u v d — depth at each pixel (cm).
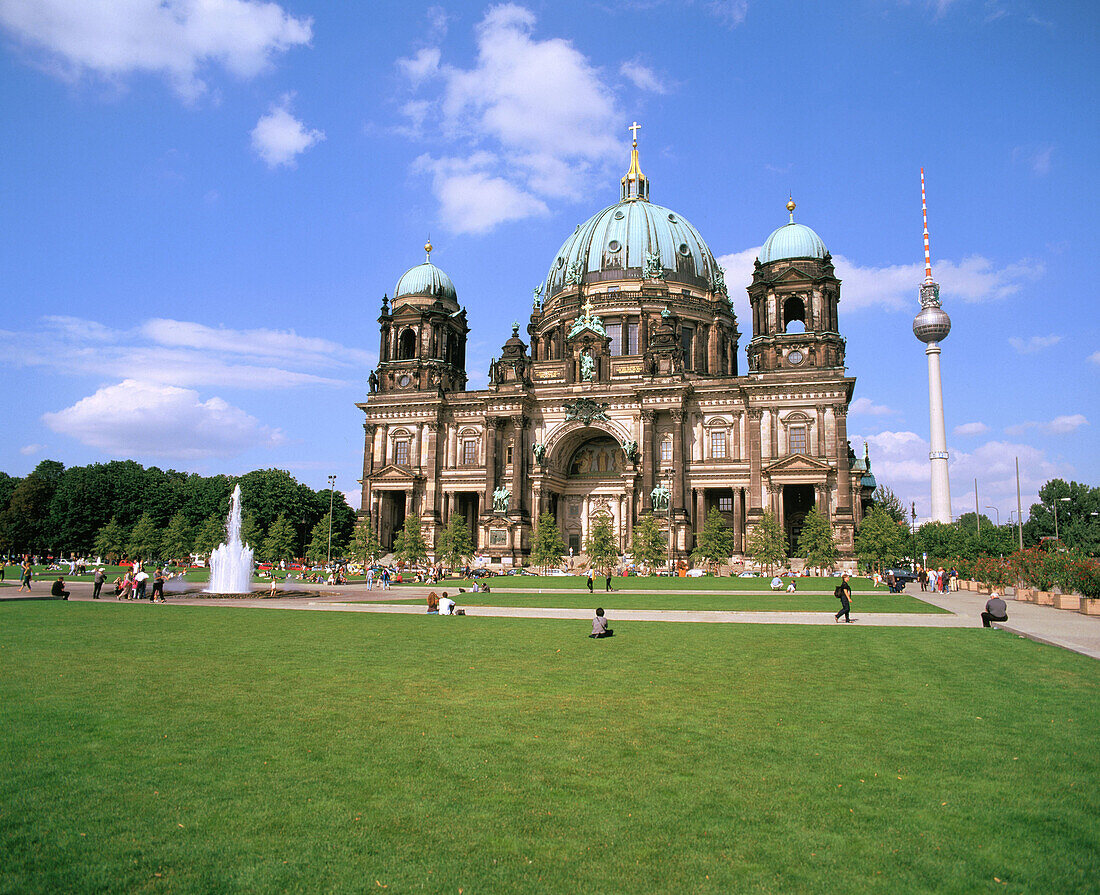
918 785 1332
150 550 12269
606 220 14562
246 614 4425
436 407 12875
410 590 7431
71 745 1523
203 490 16212
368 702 1939
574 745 1560
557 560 10950
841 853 1064
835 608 5034
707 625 3953
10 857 1033
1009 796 1280
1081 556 5147
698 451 11700
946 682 2245
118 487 15275
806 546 10019
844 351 11425
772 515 10481
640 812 1206
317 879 978
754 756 1492
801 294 11369
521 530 11962
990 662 2622
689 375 12100
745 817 1189
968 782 1346
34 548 15388
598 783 1334
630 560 11644
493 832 1127
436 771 1389
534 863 1028
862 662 2625
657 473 11738
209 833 1114
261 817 1172
